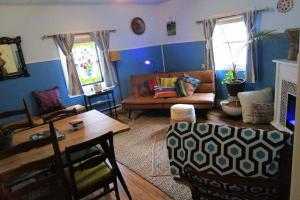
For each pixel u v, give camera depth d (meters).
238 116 4.06
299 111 0.77
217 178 1.28
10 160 1.73
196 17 4.84
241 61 4.34
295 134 0.80
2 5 3.75
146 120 4.46
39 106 4.04
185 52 5.31
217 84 4.86
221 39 4.59
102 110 4.98
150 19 5.54
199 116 4.38
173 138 1.41
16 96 4.01
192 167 1.39
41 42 4.18
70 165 1.71
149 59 5.65
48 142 1.58
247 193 1.30
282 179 1.16
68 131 2.23
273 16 3.65
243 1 3.99
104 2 4.66
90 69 4.85
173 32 5.41
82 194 1.85
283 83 3.34
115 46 5.09
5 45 3.81
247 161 1.22
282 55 3.65
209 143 1.30
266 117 3.63
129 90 5.41
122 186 2.32
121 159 3.05
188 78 4.57
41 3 4.04
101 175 1.96
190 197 2.21
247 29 3.95
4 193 1.47
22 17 3.95
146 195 2.32
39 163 1.61
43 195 1.66
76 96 4.64
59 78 4.45
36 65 4.16
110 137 1.85
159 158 2.97
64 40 4.34
